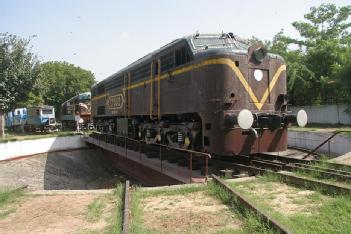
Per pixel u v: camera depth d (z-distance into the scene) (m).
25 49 35.09
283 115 11.22
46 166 22.91
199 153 9.47
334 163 10.35
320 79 31.03
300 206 6.70
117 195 8.34
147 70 15.33
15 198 8.79
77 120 36.53
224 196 7.44
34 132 43.47
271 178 8.90
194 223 6.14
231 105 10.41
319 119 31.22
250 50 10.96
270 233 5.12
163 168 11.77
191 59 11.50
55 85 65.06
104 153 25.14
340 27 35.22
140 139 17.34
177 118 13.50
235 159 12.45
